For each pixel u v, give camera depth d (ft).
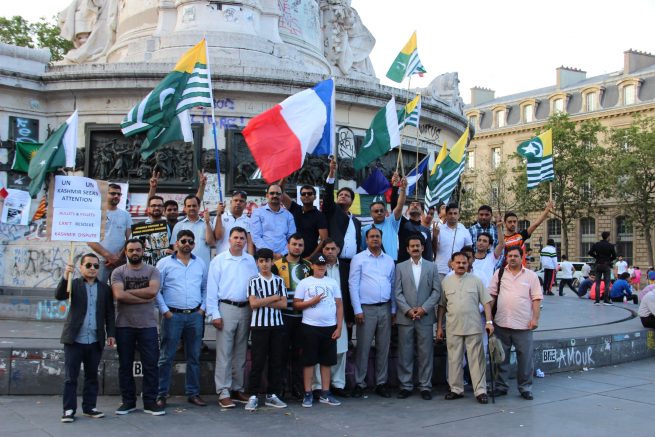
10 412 23.06
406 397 26.76
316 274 25.27
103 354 26.00
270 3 51.26
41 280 37.29
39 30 127.03
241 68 40.19
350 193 27.84
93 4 59.62
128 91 40.42
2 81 39.45
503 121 241.14
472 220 199.41
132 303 23.08
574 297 71.46
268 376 24.76
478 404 25.79
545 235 215.31
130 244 23.09
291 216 27.32
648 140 167.43
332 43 61.31
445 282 27.27
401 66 38.88
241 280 24.73
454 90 59.26
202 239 27.07
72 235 23.53
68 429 21.08
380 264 27.09
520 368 27.12
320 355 25.17
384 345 27.02
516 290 27.07
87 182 24.03
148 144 28.81
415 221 30.40
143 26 51.96
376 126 32.22
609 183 172.45
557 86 234.58
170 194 39.88
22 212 38.68
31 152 39.93
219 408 24.29
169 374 24.22
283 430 21.52
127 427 21.48
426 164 46.50
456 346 26.66
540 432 21.70
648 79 205.87
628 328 39.19
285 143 26.91
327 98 27.89
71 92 40.75
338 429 21.77
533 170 35.91
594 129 175.63
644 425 22.80
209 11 48.29
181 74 28.96
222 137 40.47
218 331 24.64
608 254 61.05
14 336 29.25
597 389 28.94
